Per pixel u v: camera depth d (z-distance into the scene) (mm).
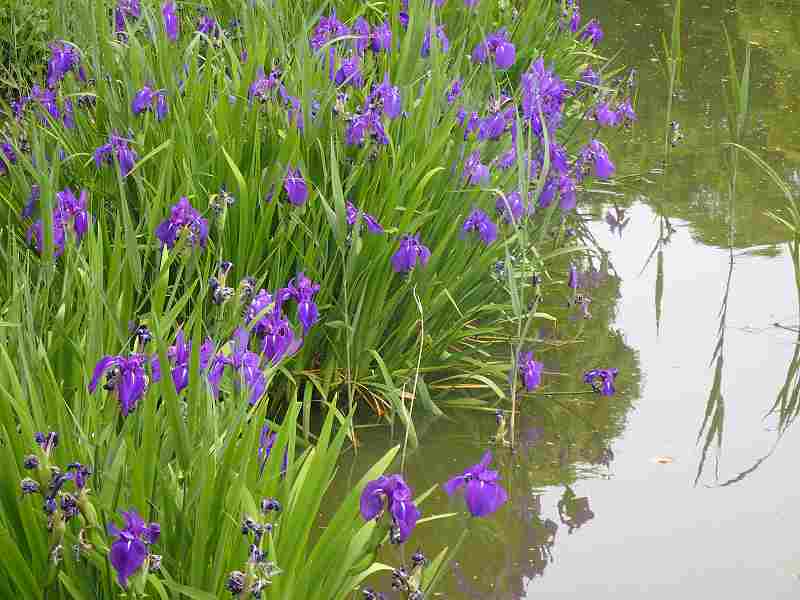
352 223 4090
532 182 4820
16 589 2459
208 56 4840
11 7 6941
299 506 2547
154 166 4328
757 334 5039
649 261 5797
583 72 7414
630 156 7160
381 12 6098
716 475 3967
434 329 4551
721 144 7363
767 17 10656
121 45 5035
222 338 3176
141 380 2504
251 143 4324
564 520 3672
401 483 2352
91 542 2424
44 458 2258
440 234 4500
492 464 4012
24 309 3104
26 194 4125
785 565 3436
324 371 4312
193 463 2609
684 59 9234
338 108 4305
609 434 4242
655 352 4883
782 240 6027
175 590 2359
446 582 3316
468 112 4707
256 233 4090
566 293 5438
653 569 3412
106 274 3697
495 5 7352
